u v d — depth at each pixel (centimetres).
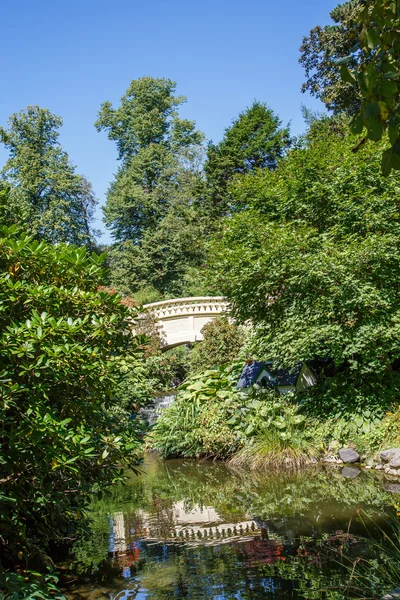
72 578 539
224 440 1313
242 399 1401
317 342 1100
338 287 1039
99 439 562
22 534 499
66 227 3594
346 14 2552
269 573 516
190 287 3684
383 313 1085
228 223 1223
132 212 4322
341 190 1156
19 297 511
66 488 534
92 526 745
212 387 1562
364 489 841
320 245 1112
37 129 3694
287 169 1273
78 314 574
